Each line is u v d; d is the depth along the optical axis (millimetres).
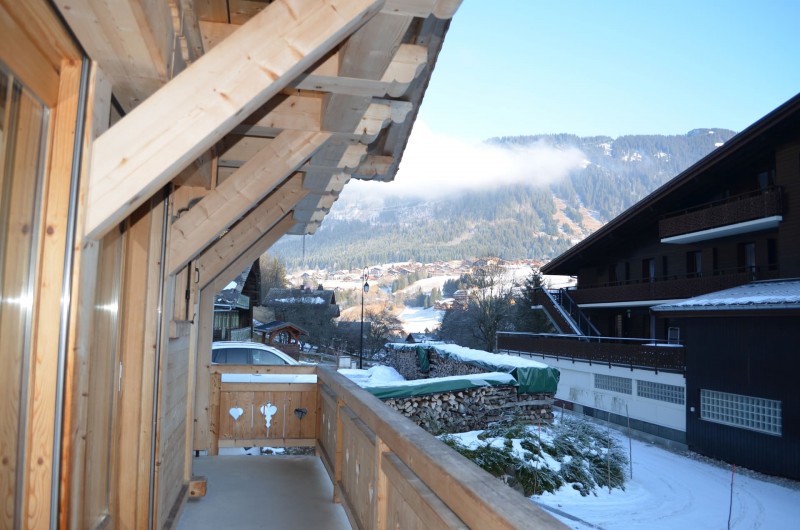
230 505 4324
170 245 3301
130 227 2971
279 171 3270
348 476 4000
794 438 13078
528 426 11648
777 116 16172
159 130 1731
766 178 18641
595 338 24078
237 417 5891
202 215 3305
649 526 9078
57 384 1623
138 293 3006
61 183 1658
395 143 4547
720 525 9422
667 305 16766
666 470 13203
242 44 1795
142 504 2971
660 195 21375
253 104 1809
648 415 18438
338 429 4391
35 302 1627
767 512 10273
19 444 1604
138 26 1539
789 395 13297
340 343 48438
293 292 51906
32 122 1589
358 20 1860
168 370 3578
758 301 13672
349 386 3982
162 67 1803
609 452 11531
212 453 5844
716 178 19953
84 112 1691
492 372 13297
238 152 4062
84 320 1710
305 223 6152
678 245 22484
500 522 1351
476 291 42406
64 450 1627
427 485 2053
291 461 5684
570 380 23438
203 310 5910
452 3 1917
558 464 10656
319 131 3246
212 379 5902
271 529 3848
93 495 2414
